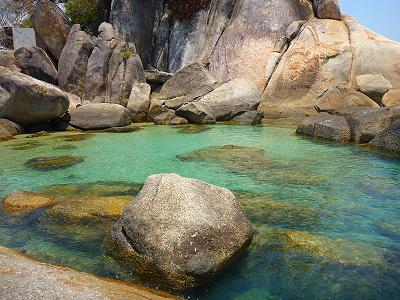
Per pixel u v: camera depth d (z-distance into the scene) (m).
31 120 15.66
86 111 16.59
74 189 8.06
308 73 19.19
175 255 4.36
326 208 6.91
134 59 20.39
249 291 4.42
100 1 25.11
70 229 5.93
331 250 5.27
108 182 8.66
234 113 18.33
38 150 12.11
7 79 14.58
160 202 4.90
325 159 10.45
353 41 19.97
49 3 21.33
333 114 15.66
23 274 3.72
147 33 24.81
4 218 6.41
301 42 20.17
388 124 12.00
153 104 18.98
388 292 4.39
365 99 16.88
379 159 10.32
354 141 12.44
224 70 21.75
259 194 7.71
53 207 6.54
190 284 4.32
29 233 5.86
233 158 10.72
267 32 21.88
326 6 21.66
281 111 18.81
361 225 6.16
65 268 4.30
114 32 21.78
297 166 9.80
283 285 4.54
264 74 20.52
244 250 5.15
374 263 4.95
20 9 28.64
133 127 15.85
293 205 7.06
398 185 8.18
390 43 19.67
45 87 15.16
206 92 19.47
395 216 6.54
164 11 25.69
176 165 10.14
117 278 4.54
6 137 13.94
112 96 19.84
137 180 8.83
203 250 4.47
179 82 20.22
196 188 5.18
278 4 22.55
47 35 21.62
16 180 8.91
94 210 6.34
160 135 14.72
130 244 4.79
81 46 20.42
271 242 5.50
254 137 13.91
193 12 24.22
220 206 5.14
